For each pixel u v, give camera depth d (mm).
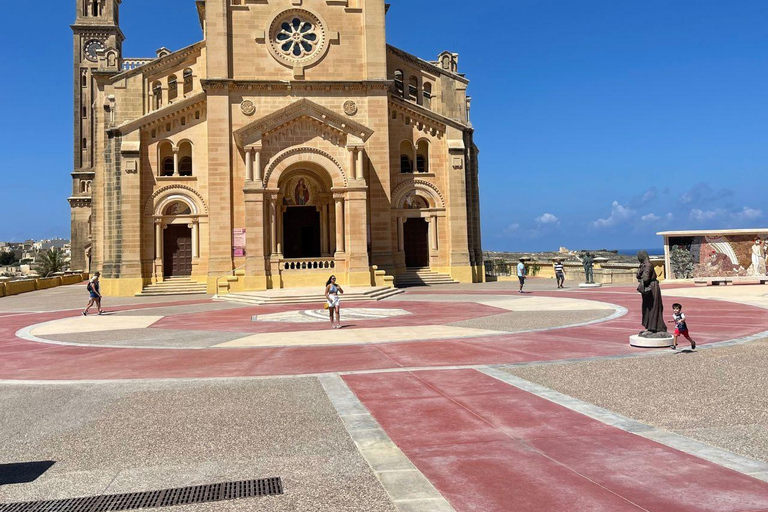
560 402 9562
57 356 16016
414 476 6504
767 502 5586
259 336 19047
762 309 22688
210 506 5895
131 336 19938
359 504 5844
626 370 11953
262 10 43250
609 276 43062
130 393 11156
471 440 7754
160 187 42531
